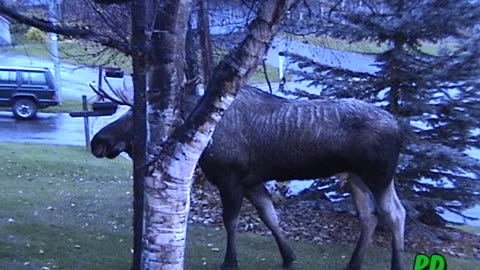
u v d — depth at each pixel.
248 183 7.78
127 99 8.02
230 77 5.13
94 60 26.81
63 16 9.67
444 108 10.12
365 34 10.13
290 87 15.41
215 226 10.31
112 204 11.70
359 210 8.20
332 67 10.89
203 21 11.84
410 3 9.92
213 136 7.43
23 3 9.08
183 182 5.38
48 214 10.64
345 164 7.61
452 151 9.86
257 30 5.04
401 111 10.23
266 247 9.23
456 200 10.33
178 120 5.61
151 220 5.43
